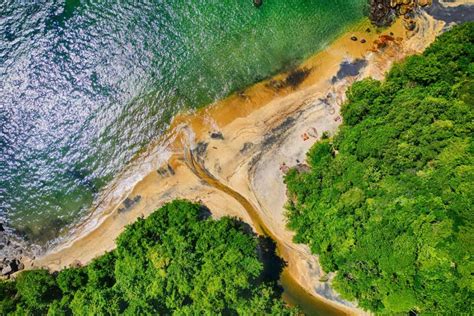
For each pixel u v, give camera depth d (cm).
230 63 4981
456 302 3484
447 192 3722
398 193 3916
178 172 4859
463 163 3856
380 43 4925
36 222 4869
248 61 4978
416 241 3619
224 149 4850
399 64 4681
